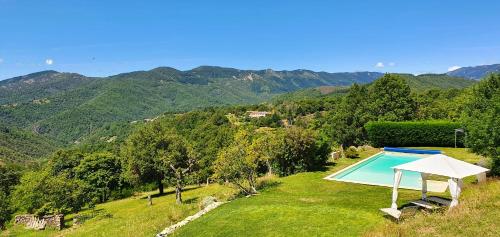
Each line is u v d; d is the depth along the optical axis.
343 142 59.78
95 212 42.28
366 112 59.38
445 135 44.25
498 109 22.91
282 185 27.05
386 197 21.22
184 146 50.22
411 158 38.19
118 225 27.50
